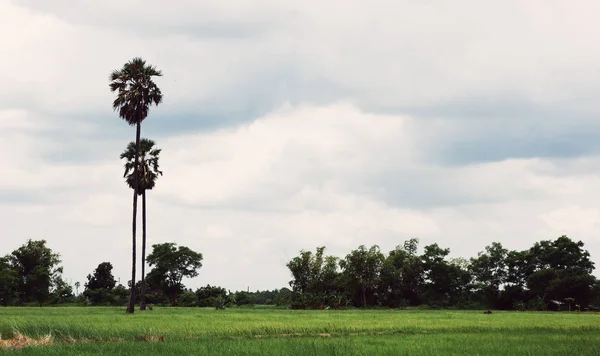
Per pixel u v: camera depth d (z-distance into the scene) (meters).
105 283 145.00
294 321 46.97
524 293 120.50
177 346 26.48
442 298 125.38
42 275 132.75
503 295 122.25
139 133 66.00
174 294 149.38
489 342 30.14
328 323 42.97
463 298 123.44
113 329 33.41
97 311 70.81
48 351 24.56
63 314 58.31
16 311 69.69
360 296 123.44
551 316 68.75
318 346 27.22
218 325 39.44
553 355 24.73
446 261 125.50
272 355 24.17
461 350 26.33
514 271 122.25
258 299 178.88
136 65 66.06
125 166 74.12
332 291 122.19
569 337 33.38
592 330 39.94
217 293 134.50
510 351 26.00
